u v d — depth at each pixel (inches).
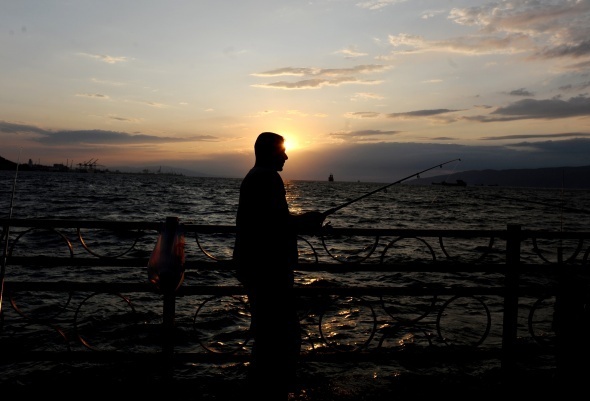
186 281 388.5
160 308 289.4
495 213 1812.3
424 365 188.1
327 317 269.4
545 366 190.7
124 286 150.6
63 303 298.4
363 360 159.8
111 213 1144.8
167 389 149.3
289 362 129.0
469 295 163.9
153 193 2384.4
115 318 266.4
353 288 159.3
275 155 131.0
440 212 1673.2
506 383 159.0
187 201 1775.3
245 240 125.8
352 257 535.8
